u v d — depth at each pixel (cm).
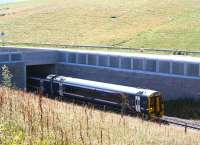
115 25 10956
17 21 12938
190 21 9994
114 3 13325
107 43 9262
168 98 5303
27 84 6425
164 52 6994
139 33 9756
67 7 13838
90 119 1808
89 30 10875
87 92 5106
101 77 6056
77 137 1338
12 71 6144
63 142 1202
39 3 16250
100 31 10612
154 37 9069
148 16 11244
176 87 5209
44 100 2098
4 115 1416
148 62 5525
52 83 5662
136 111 4562
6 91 2036
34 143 1175
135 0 13350
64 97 5466
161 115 4572
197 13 10700
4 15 14262
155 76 5422
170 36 8925
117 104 4731
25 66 6297
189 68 5088
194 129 3753
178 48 7856
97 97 4975
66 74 6550
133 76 5672
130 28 10444
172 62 5256
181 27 9556
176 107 4969
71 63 6469
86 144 1266
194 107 4847
